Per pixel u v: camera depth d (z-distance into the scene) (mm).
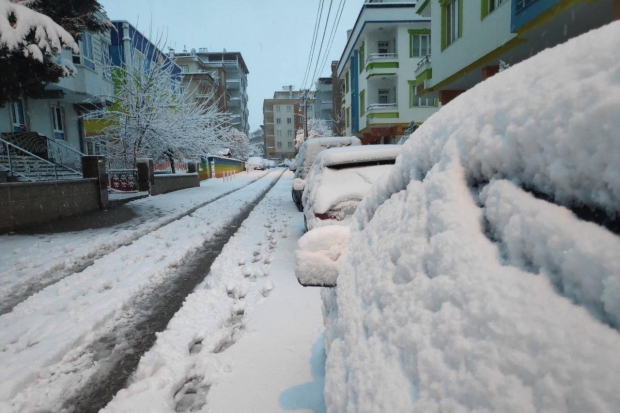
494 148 898
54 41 7613
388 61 24703
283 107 104875
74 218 10062
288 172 49906
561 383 559
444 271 891
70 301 4059
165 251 6344
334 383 1214
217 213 11180
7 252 6289
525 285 690
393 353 961
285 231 7871
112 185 17453
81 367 2789
